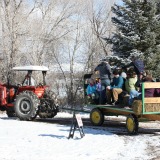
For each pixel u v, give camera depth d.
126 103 13.04
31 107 15.73
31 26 29.28
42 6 31.06
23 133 11.88
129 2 20.69
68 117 17.59
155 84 11.84
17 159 8.39
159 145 10.23
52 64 32.94
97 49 35.09
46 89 16.89
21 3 29.11
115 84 14.00
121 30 21.25
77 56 34.19
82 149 9.49
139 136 11.73
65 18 32.28
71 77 31.78
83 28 34.66
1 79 26.69
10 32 27.64
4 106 17.02
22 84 16.78
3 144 10.01
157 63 20.38
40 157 8.59
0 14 28.00
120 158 8.72
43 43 30.33
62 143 10.23
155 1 20.84
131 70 13.50
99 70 14.46
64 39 32.59
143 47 20.73
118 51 21.39
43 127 13.28
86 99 15.02
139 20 20.31
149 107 11.75
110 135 11.62
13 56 27.28
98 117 14.26
